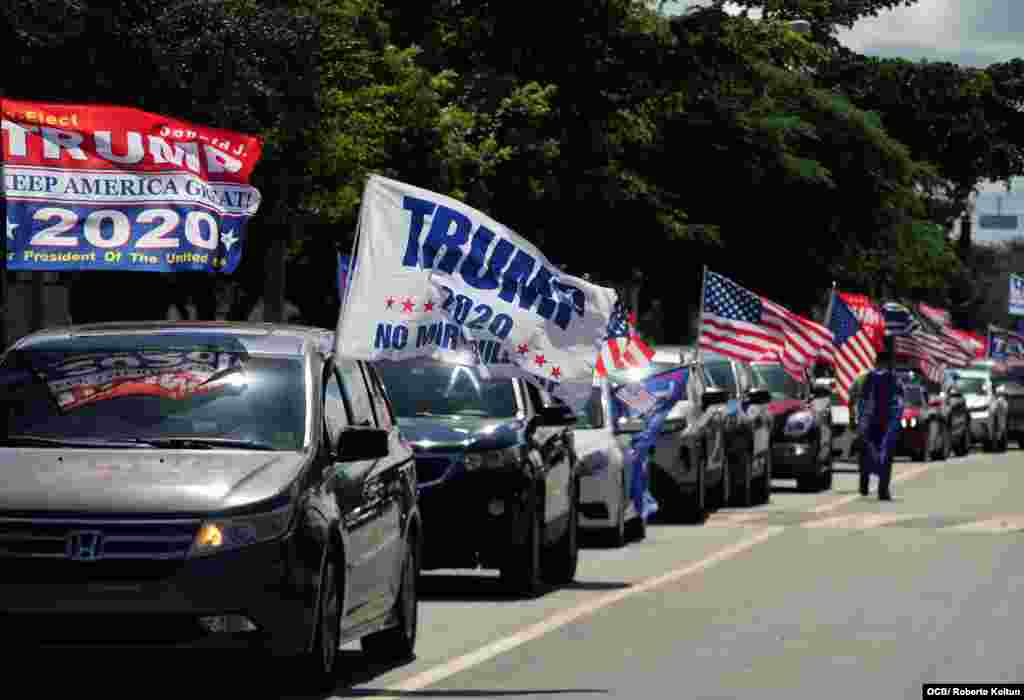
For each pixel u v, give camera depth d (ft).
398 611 87.76
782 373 247.50
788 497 228.84
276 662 72.54
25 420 77.25
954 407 358.43
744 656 90.43
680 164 370.32
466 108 254.27
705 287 216.74
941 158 494.59
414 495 91.09
